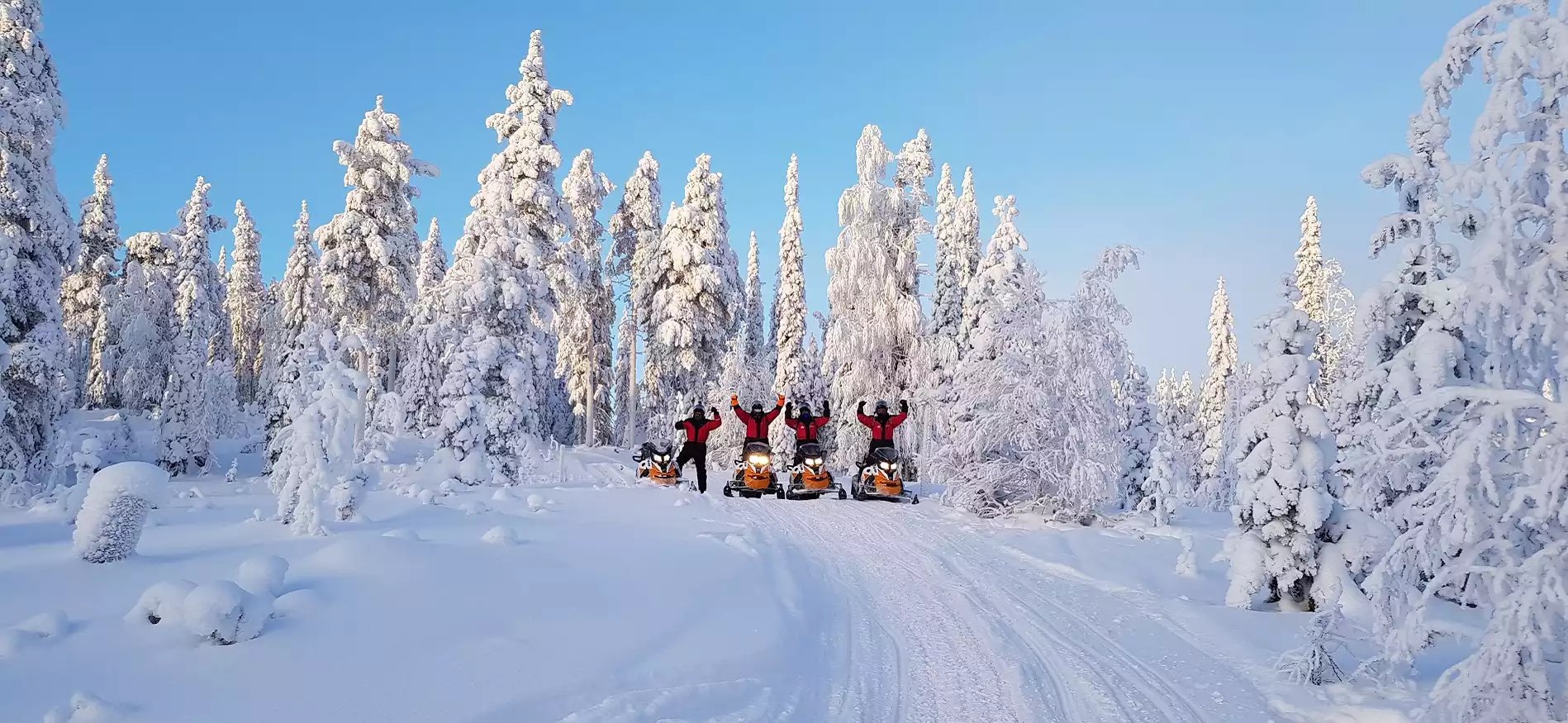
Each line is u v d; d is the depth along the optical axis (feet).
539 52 122.72
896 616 28.71
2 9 74.43
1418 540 17.11
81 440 56.29
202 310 165.07
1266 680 21.53
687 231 137.39
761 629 24.49
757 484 66.44
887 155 102.68
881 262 99.76
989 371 55.42
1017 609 29.71
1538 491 15.19
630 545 36.65
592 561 31.78
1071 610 29.71
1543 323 16.75
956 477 56.39
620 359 159.02
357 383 36.52
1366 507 22.85
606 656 20.08
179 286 163.53
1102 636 26.18
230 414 135.44
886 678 21.86
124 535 26.27
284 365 75.31
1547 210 17.15
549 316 108.27
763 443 68.39
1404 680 20.38
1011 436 54.60
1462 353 26.45
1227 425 54.95
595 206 154.51
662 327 133.18
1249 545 29.71
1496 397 16.22
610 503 53.98
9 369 68.64
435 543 31.12
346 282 114.83
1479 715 15.47
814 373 127.03
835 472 103.50
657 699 17.61
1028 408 53.72
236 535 33.35
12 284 69.87
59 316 75.66
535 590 25.86
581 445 146.30
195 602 18.35
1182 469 54.65
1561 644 15.20
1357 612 26.91
